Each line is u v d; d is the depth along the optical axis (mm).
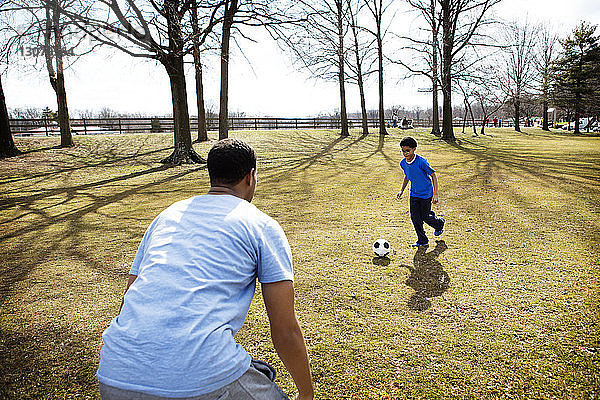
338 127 33938
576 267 4457
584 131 47094
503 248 5219
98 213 8336
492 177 10984
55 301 4117
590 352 2830
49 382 2760
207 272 1362
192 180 12266
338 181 11406
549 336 3066
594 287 3916
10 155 16453
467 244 5449
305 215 7500
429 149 20969
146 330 1263
